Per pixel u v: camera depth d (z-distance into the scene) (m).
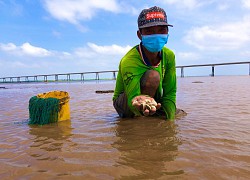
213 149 0.81
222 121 1.24
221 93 2.81
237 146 0.83
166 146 0.86
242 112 1.47
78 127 1.22
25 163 0.74
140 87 1.25
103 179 0.62
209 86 4.34
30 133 1.12
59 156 0.79
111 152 0.81
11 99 3.04
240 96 2.38
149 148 0.84
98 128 1.18
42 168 0.70
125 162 0.72
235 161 0.70
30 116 1.37
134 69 1.21
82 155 0.79
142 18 1.14
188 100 2.22
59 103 1.37
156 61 1.27
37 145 0.92
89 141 0.96
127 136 1.01
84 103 2.28
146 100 0.96
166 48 1.34
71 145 0.91
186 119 1.32
